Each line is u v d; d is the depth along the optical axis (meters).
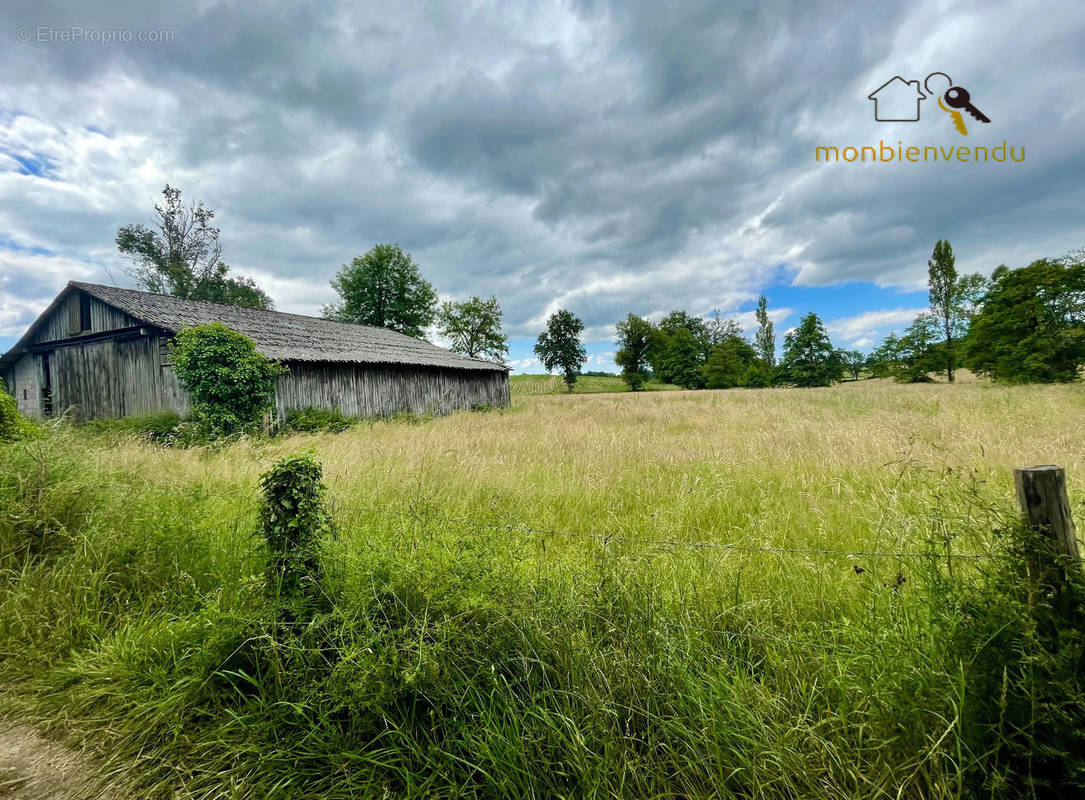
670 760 1.80
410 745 1.94
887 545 3.34
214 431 12.78
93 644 2.80
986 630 1.69
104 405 17.14
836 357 58.19
